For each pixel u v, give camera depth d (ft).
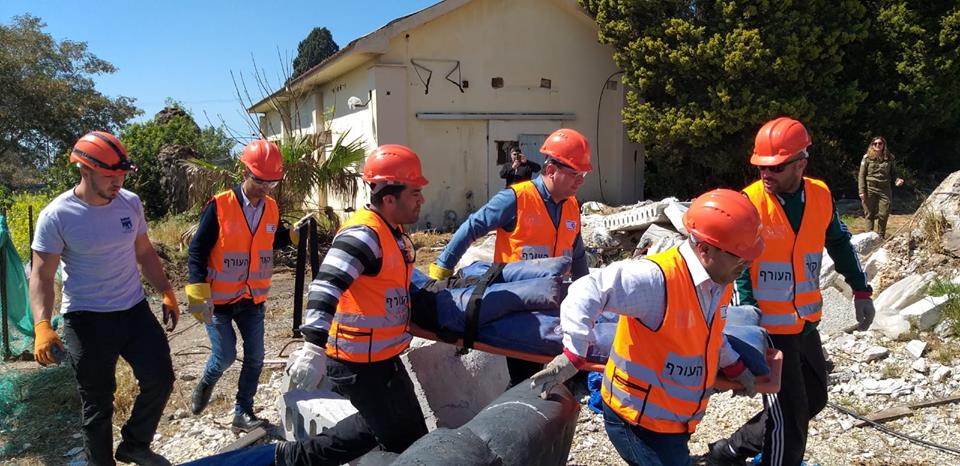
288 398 13.87
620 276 8.09
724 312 8.62
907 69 52.75
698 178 52.75
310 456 10.77
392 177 9.72
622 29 46.65
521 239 12.96
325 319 9.43
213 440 14.93
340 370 10.03
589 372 10.41
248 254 14.56
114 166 11.44
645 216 30.86
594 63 50.65
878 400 15.98
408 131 45.47
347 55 43.50
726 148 47.39
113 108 107.55
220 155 63.72
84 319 11.83
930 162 61.26
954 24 50.70
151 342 12.37
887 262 23.57
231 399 17.30
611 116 51.85
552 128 49.80
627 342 8.63
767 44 44.45
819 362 11.42
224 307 14.57
